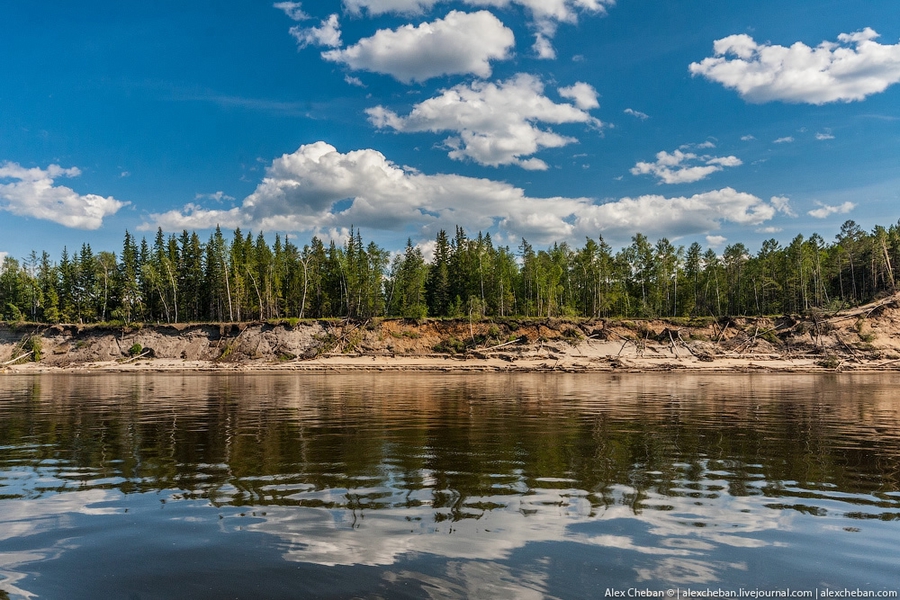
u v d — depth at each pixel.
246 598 7.16
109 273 104.31
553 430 21.06
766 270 100.31
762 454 16.27
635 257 110.00
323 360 83.31
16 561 8.45
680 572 7.98
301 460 15.31
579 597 7.16
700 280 105.56
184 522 10.10
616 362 76.50
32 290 101.94
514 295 109.12
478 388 45.75
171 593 7.34
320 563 8.26
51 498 11.68
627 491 12.11
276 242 111.81
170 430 21.25
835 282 105.25
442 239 110.38
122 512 10.70
